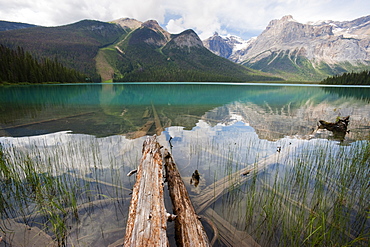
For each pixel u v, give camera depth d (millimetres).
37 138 7289
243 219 3049
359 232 2732
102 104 18094
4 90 33625
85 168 4730
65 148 6215
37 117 11438
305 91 38250
